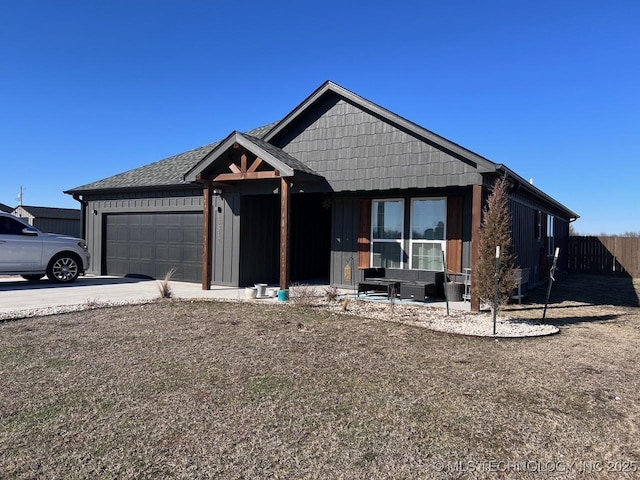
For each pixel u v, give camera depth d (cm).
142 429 332
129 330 657
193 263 1331
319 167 1104
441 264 1066
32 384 426
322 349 565
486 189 953
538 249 1535
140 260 1444
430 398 405
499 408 385
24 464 279
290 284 1271
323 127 1104
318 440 319
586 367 509
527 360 534
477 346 597
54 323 700
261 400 393
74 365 487
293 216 1391
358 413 369
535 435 335
